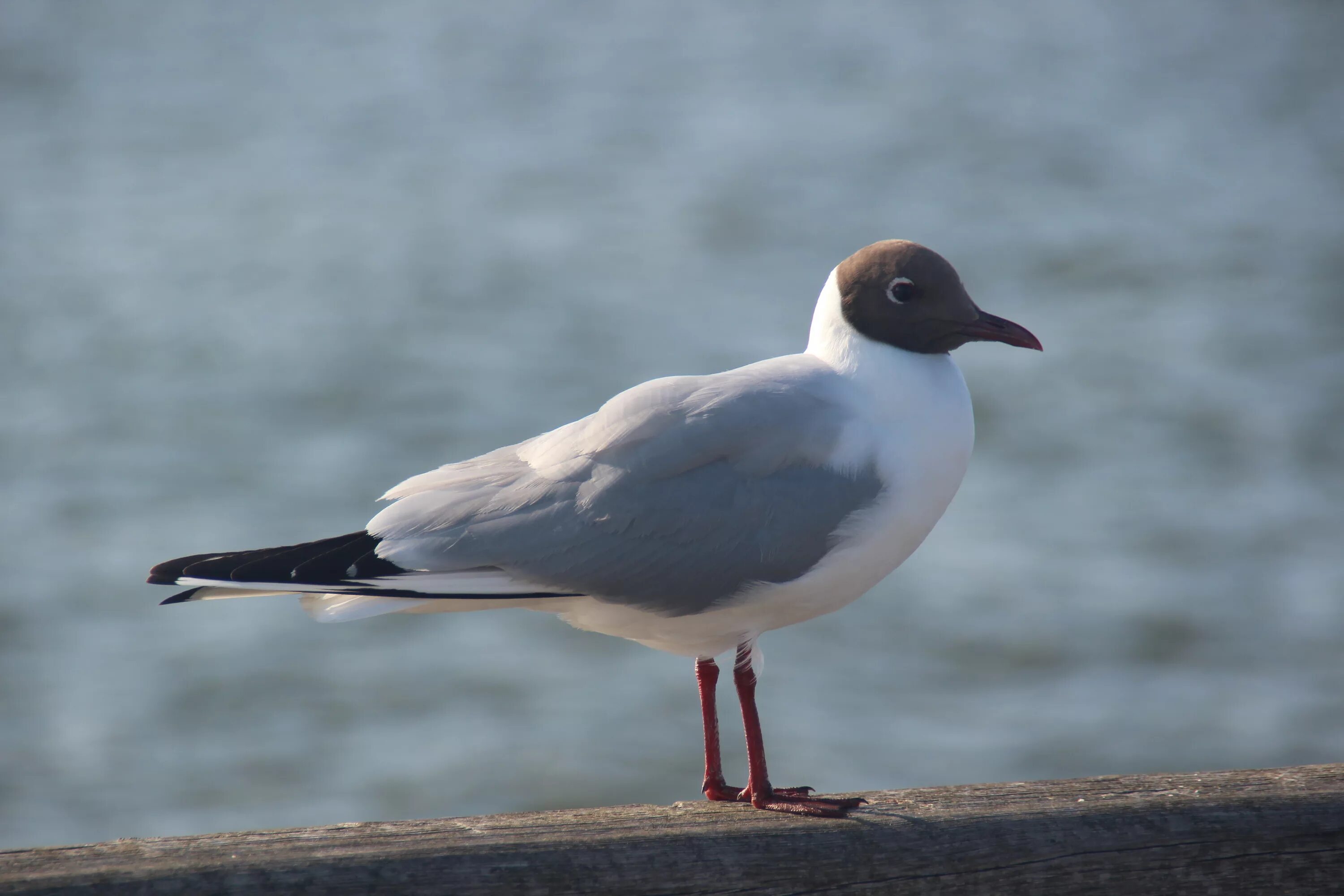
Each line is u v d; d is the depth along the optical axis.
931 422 5.91
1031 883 4.63
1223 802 4.74
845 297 6.08
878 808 4.81
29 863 4.18
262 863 4.21
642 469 5.87
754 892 4.51
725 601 5.85
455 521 5.98
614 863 4.42
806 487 5.80
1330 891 4.71
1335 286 32.41
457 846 4.36
